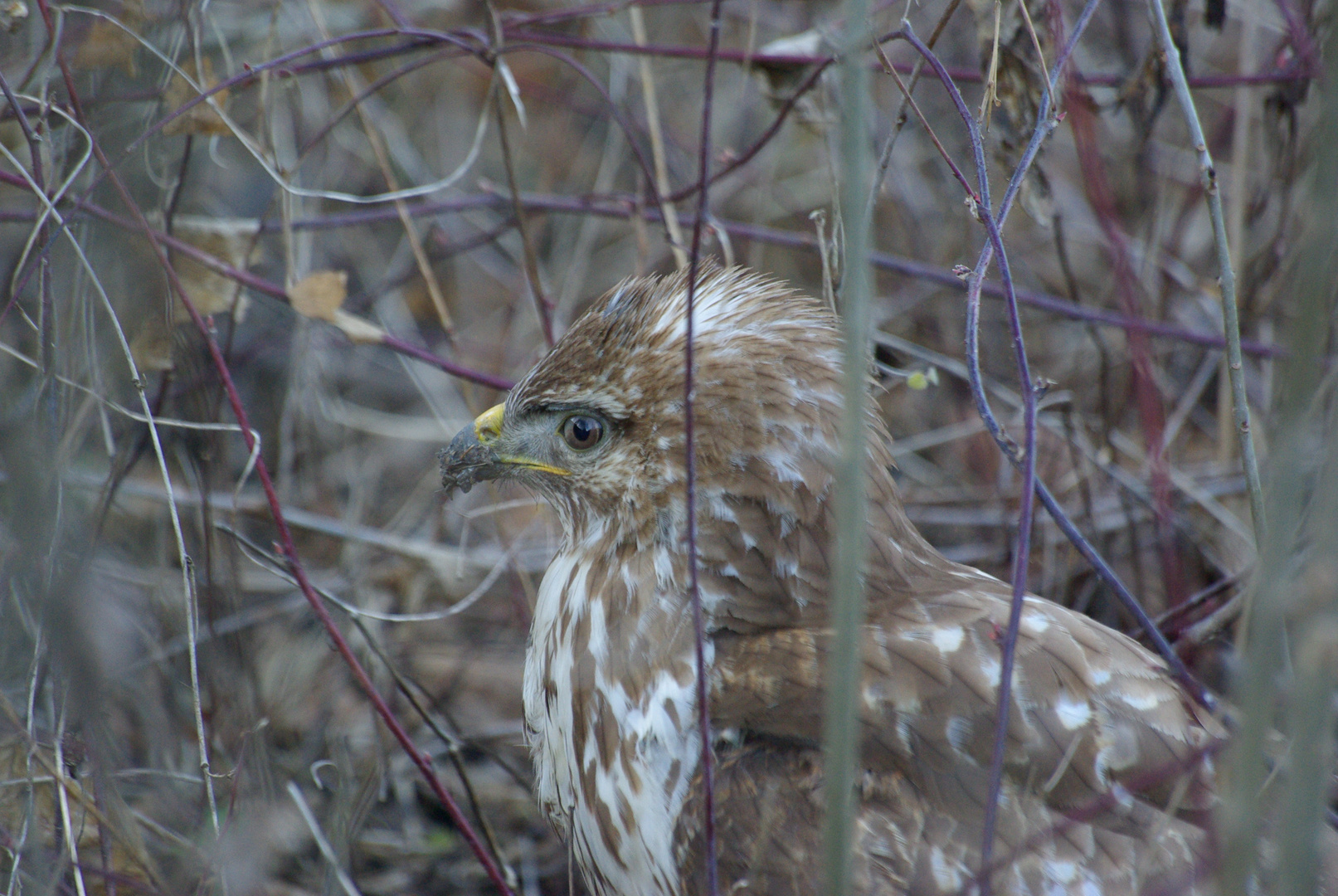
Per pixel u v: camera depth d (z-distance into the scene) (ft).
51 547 25.55
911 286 41.70
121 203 29.01
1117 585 23.59
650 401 23.98
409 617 31.30
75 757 26.81
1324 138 15.24
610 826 24.02
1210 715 23.50
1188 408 37.01
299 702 34.17
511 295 45.29
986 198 22.34
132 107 29.81
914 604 23.70
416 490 40.16
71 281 28.19
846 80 15.80
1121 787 21.61
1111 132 43.32
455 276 46.29
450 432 37.73
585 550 25.18
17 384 29.99
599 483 24.68
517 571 34.45
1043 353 41.65
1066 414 33.86
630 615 23.90
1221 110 43.32
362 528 36.24
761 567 23.52
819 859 21.31
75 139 29.30
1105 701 22.15
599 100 48.14
